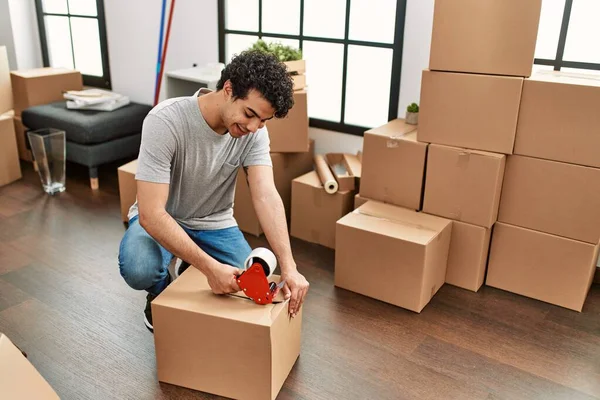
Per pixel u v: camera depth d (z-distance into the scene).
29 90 3.72
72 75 3.94
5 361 1.27
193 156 1.74
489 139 2.20
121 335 2.05
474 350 2.02
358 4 2.86
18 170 3.53
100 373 1.86
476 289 2.39
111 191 3.40
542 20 2.41
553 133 2.09
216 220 1.95
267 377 1.67
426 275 2.21
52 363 1.90
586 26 2.32
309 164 3.07
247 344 1.64
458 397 1.80
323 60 3.09
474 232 2.31
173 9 3.35
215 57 3.45
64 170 3.36
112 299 2.28
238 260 1.94
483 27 2.08
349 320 2.18
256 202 1.82
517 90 2.09
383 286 2.29
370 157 2.49
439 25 2.16
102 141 3.40
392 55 2.81
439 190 2.34
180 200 1.86
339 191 2.64
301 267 2.57
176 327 1.69
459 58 2.16
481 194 2.25
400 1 2.67
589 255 2.17
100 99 3.54
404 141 2.37
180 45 3.58
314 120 3.16
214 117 1.67
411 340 2.07
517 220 2.29
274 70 1.50
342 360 1.95
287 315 1.72
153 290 1.90
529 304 2.32
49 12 4.23
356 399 1.77
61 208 3.14
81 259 2.58
